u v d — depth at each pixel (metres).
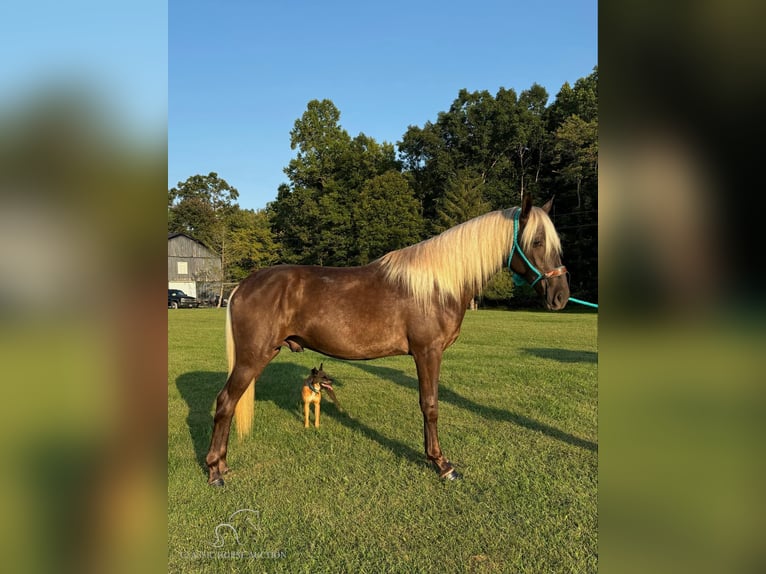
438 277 3.67
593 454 4.07
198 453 4.14
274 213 46.22
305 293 3.68
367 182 37.94
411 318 3.65
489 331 14.82
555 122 40.84
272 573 2.43
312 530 2.85
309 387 4.80
